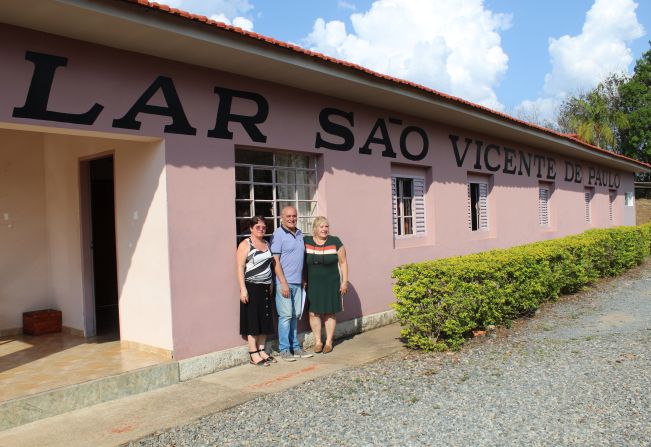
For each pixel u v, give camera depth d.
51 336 6.72
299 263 6.29
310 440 3.86
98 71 4.96
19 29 4.50
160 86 5.41
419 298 6.33
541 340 6.68
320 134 7.19
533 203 13.33
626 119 31.92
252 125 6.27
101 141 6.26
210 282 5.71
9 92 4.42
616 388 4.75
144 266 5.69
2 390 4.52
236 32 5.14
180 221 5.48
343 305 7.43
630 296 9.78
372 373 5.48
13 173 6.95
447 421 4.12
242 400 4.76
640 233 14.41
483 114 9.38
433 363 5.80
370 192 7.98
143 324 5.74
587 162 17.17
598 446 3.61
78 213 6.66
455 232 10.00
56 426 4.23
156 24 4.62
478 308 6.75
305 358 6.22
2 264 6.80
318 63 6.12
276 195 6.77
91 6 4.22
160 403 4.73
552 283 9.09
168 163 5.41
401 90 7.41
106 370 5.05
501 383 5.00
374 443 3.77
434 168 9.50
